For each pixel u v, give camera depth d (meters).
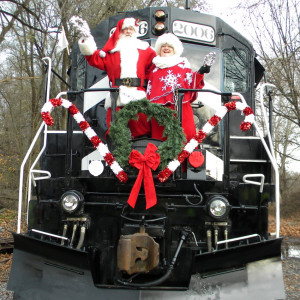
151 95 4.38
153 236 3.81
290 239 12.16
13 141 23.42
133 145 3.87
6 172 22.17
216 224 3.82
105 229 4.14
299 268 7.18
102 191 4.16
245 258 3.58
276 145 24.81
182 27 5.29
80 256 3.64
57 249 3.71
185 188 3.97
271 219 19.66
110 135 3.88
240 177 4.77
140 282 3.93
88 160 4.86
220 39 5.59
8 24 14.63
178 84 4.27
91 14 14.97
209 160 4.62
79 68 5.95
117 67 4.61
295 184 31.89
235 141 4.82
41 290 3.73
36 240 3.73
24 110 23.55
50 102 4.03
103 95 5.39
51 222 4.30
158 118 3.87
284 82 14.56
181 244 3.84
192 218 4.00
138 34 4.85
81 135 4.94
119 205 4.07
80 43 4.56
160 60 4.37
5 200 19.12
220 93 4.11
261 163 4.80
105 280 4.05
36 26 15.88
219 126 4.90
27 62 18.67
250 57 5.81
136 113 3.88
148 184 3.62
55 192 4.42
